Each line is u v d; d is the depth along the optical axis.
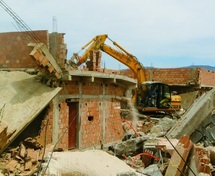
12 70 14.51
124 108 25.95
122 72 40.88
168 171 10.46
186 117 18.44
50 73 13.27
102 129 17.50
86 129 16.03
